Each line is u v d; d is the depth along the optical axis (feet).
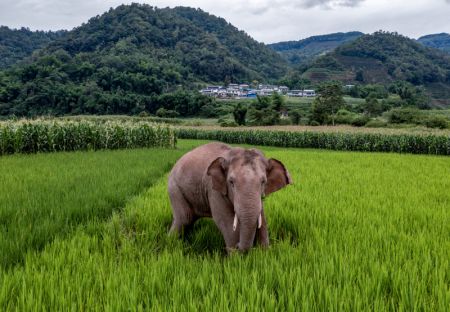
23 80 493.77
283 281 13.76
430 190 34.68
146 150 83.87
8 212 23.71
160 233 21.70
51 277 13.97
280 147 161.27
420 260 16.21
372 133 143.84
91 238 19.83
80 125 84.33
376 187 36.50
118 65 598.34
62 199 27.96
